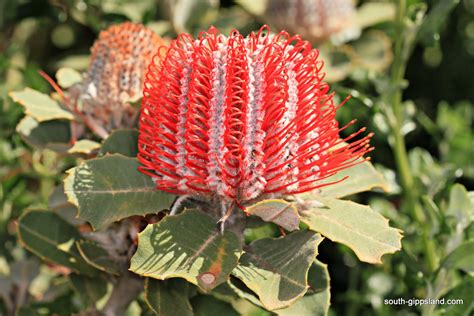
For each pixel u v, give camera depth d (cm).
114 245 57
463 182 91
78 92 59
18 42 91
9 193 75
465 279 64
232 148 50
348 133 79
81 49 90
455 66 109
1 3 80
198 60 50
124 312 58
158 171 51
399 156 74
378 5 90
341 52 80
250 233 68
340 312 84
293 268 49
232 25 85
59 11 81
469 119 90
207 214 52
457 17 106
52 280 76
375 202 75
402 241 67
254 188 50
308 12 84
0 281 71
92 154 58
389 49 87
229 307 57
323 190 54
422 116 89
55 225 60
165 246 49
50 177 74
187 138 50
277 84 50
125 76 58
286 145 50
